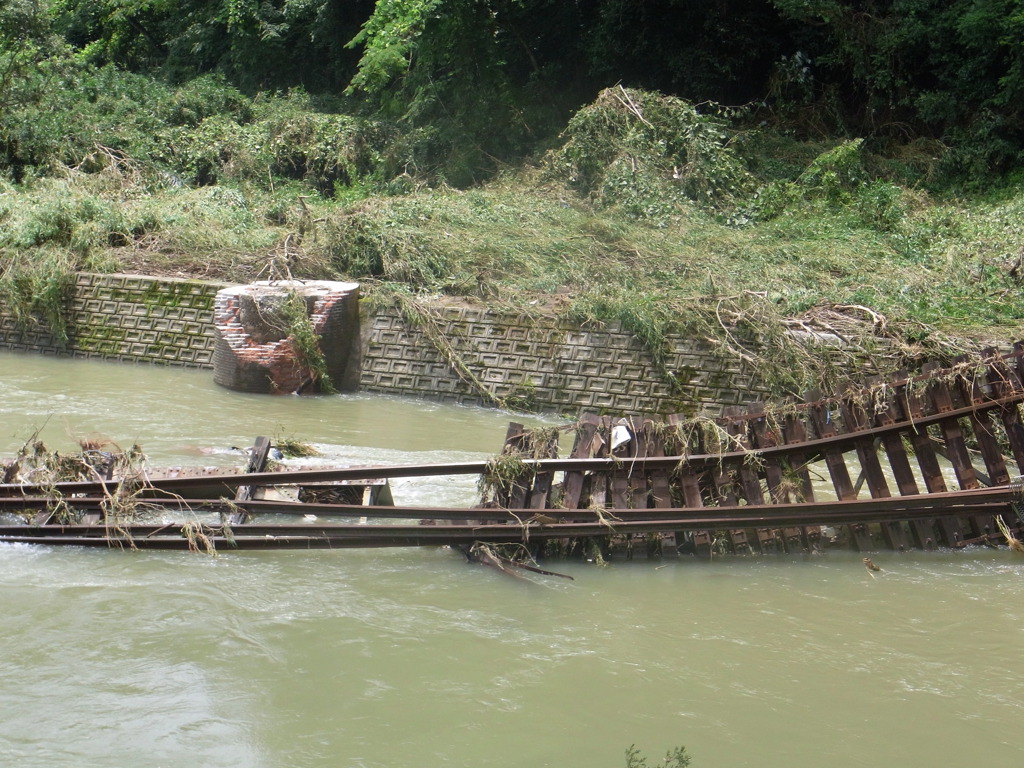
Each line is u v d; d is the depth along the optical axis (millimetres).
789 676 6402
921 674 6461
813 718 5930
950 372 8430
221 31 31922
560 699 6078
